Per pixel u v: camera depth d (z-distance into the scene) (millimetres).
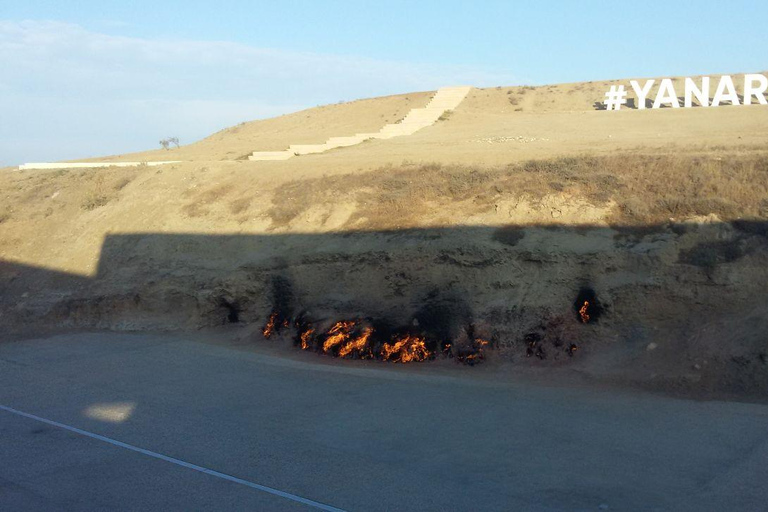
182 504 8406
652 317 13234
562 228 15531
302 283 17609
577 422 10516
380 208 18906
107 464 9812
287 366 14820
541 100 62062
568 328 13727
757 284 12773
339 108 69562
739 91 57344
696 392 11445
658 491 8102
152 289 19656
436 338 14602
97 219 24672
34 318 20375
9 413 12398
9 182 33344
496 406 11484
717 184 15500
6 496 8852
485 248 15461
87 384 14180
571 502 7922
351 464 9375
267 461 9625
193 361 15688
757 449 9133
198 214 22375
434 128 45438
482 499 8109
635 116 43188
